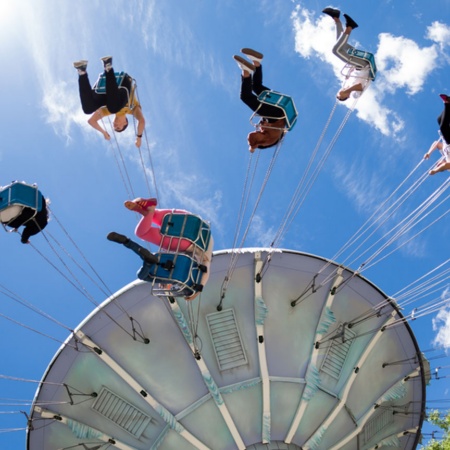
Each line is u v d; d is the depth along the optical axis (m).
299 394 19.34
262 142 16.83
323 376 19.81
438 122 16.78
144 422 19.28
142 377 19.25
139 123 16.94
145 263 15.07
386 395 20.89
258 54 15.72
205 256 16.03
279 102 16.03
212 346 19.52
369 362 20.94
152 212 15.43
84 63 15.18
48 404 19.58
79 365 19.56
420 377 21.89
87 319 19.59
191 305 19.64
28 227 16.27
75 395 19.55
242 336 19.67
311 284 20.58
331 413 19.52
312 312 20.41
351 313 20.80
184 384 19.19
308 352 19.89
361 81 17.12
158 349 19.44
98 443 19.52
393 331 21.41
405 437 22.19
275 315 20.05
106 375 19.47
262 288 20.22
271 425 19.14
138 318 19.53
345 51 16.56
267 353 19.62
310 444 19.25
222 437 18.92
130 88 15.97
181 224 15.28
